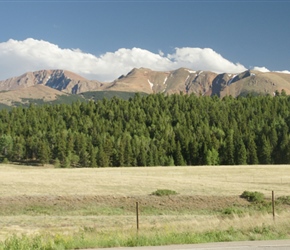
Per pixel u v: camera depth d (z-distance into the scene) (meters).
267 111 186.75
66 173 77.50
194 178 67.88
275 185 55.31
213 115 186.00
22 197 42.62
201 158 137.38
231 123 168.62
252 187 52.22
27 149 147.12
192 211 39.91
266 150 131.12
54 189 49.53
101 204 41.91
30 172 80.62
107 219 31.80
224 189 49.91
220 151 135.88
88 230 23.28
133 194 45.50
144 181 58.00
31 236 17.22
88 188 50.59
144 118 195.12
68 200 42.50
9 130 170.88
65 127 182.62
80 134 153.75
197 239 14.63
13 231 25.25
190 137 149.50
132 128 177.00
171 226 20.61
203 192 47.22
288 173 77.62
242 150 128.38
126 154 133.88
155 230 19.33
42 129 177.12
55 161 135.00
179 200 43.12
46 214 38.19
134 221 30.17
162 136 158.50
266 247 12.72
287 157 131.38
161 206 41.44
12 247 13.36
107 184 54.50
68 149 140.12
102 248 13.48
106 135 162.50
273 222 17.97
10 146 145.88
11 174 71.38
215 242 14.48
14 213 38.38
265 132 147.12
